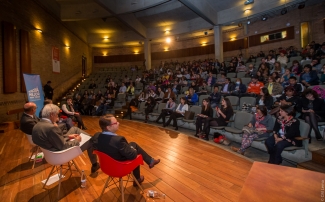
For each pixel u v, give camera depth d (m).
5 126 6.29
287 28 10.68
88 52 16.09
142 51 16.98
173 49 16.06
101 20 12.86
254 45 12.23
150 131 5.66
